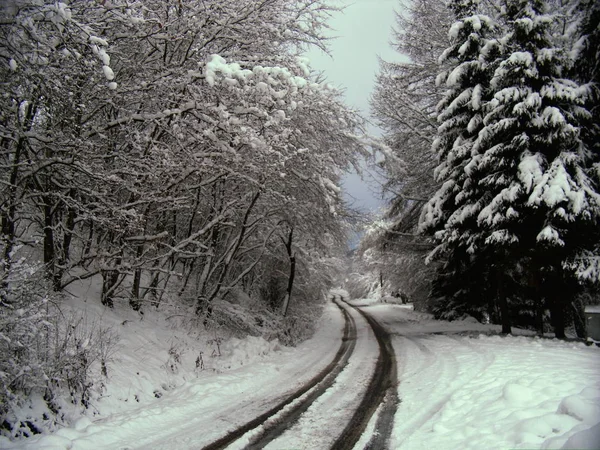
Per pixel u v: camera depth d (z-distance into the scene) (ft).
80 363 20.10
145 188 29.55
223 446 15.58
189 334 36.86
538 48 42.29
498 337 42.24
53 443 14.73
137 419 18.48
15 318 15.88
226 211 38.37
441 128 50.01
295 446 15.40
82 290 31.76
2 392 15.69
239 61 32.17
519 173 39.83
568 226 38.73
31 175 23.76
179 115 28.09
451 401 19.16
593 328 73.67
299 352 42.14
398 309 114.11
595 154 40.75
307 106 37.04
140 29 27.45
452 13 58.49
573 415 13.07
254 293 67.92
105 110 30.78
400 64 67.87
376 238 75.15
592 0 40.55
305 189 44.88
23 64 17.61
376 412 19.34
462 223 47.73
